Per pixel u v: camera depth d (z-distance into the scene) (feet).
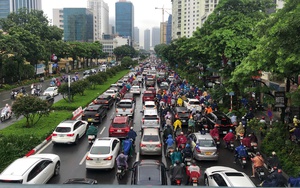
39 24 241.55
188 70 207.72
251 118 81.82
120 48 515.91
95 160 48.60
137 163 41.27
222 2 91.61
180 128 74.54
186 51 165.99
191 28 554.05
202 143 55.83
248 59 60.08
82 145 65.41
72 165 52.90
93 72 259.60
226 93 97.76
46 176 43.34
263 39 53.72
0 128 79.56
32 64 204.74
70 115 92.73
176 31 609.42
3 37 160.45
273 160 45.34
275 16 52.03
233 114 84.74
